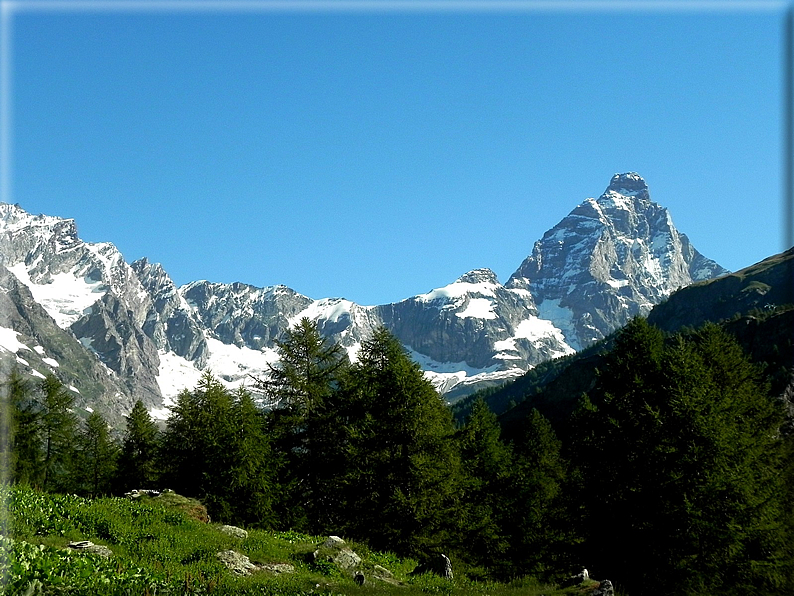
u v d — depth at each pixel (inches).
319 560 1059.3
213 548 1002.1
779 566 1219.2
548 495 1984.5
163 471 2224.4
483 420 2116.1
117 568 749.9
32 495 1047.0
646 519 1278.3
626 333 1556.3
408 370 1649.9
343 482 1577.3
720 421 1294.3
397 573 1146.0
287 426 1845.5
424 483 1518.2
